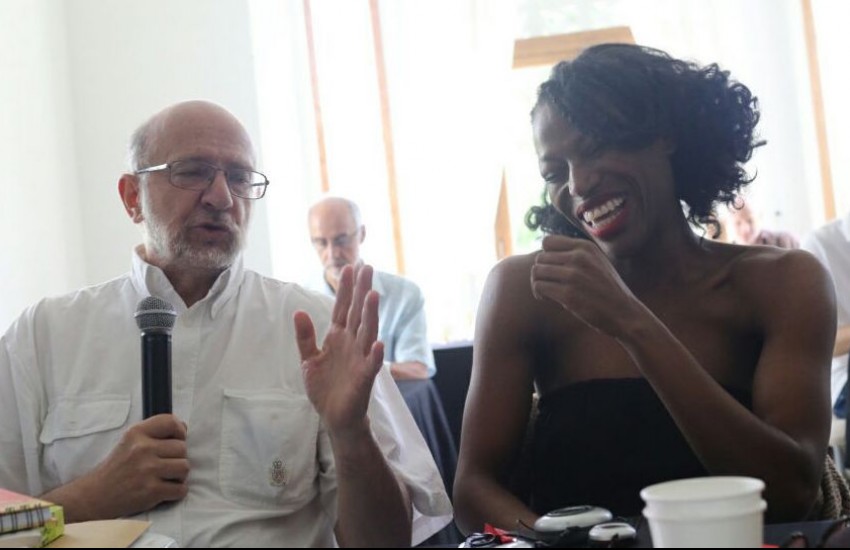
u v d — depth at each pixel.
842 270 3.38
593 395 1.57
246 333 1.82
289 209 5.55
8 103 4.19
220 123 1.86
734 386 1.56
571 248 1.45
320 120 5.73
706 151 1.65
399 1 5.77
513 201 5.79
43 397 1.81
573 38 5.80
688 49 5.72
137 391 1.78
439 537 2.90
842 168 5.58
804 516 1.45
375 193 5.73
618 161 1.56
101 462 1.67
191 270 1.84
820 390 1.48
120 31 5.05
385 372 1.89
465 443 1.62
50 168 4.59
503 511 1.48
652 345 1.41
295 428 1.74
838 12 5.54
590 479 1.55
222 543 1.65
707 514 0.91
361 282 1.52
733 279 1.61
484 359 1.66
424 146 5.73
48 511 1.21
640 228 1.58
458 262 5.70
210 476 1.71
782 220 5.66
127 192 1.92
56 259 4.55
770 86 5.70
